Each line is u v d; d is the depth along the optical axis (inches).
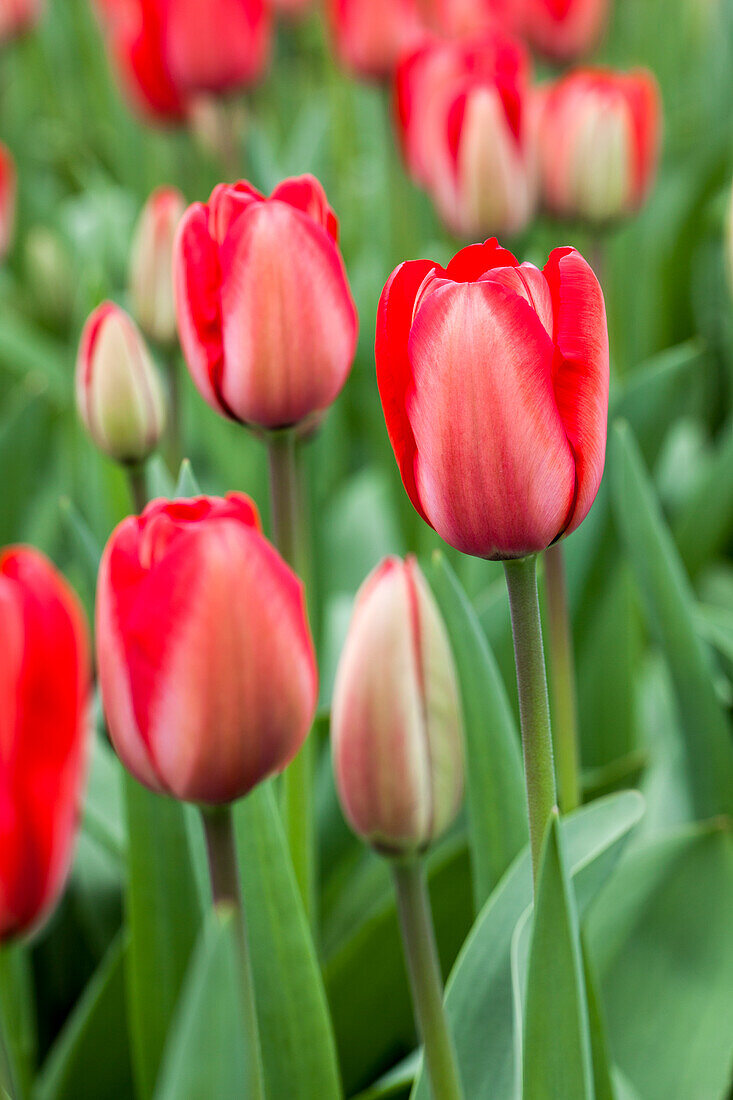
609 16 108.3
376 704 26.6
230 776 24.6
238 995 24.3
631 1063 31.6
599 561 43.0
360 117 109.7
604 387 25.0
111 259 82.5
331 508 64.3
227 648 24.1
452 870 34.0
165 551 24.5
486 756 30.0
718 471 52.0
